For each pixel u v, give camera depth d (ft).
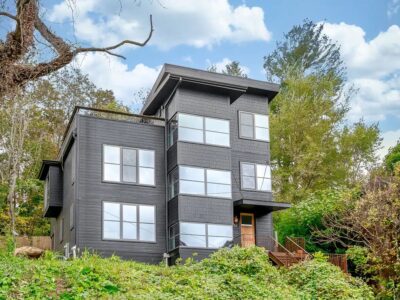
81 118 84.79
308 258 76.18
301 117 133.90
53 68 52.85
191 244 82.12
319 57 155.22
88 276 47.24
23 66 52.42
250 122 95.91
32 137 132.57
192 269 61.41
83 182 82.23
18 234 115.65
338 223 81.41
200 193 84.84
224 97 91.04
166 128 90.58
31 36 51.34
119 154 85.92
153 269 59.00
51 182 99.04
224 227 85.15
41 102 134.72
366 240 72.84
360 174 122.01
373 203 69.82
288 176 131.23
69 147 90.63
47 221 126.72
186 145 85.87
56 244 100.32
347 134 136.56
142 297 43.21
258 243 90.94
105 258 74.69
